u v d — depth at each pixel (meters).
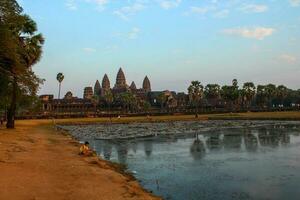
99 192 18.00
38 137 51.09
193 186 23.66
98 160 30.38
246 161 34.19
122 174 25.62
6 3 40.72
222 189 22.75
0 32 39.75
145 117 141.12
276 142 51.31
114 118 136.00
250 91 198.38
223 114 155.00
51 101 190.50
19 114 129.25
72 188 18.62
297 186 23.41
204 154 39.97
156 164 33.22
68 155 32.06
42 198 16.14
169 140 57.56
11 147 35.03
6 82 52.19
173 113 162.62
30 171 22.59
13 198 15.78
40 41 59.16
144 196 17.84
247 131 73.38
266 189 22.75
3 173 21.33
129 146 49.34
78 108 194.62
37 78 59.66
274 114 145.25
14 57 43.06
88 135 67.50
